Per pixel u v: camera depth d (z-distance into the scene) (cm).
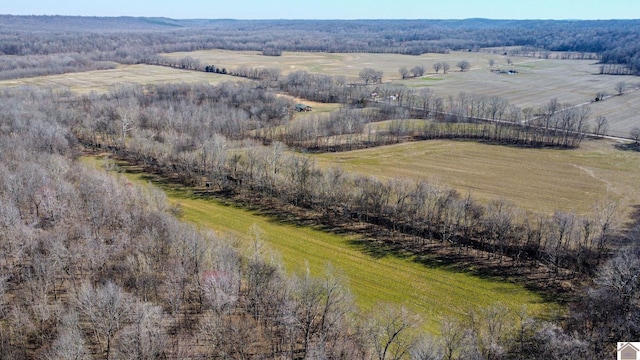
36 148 11888
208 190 11344
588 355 4984
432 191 9569
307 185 10369
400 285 7488
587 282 7375
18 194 8400
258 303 5962
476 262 8119
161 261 6719
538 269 7844
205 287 5856
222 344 5409
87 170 10425
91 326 5538
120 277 6381
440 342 5500
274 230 9356
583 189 11412
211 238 7506
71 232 7381
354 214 9875
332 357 5275
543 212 9975
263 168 11369
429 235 8950
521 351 5356
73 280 6366
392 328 5856
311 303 5606
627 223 9300
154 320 5412
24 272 6378
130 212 8069
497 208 8981
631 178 12131
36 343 5409
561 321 6328
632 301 5862
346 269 7950
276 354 5434
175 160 12500
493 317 5838
